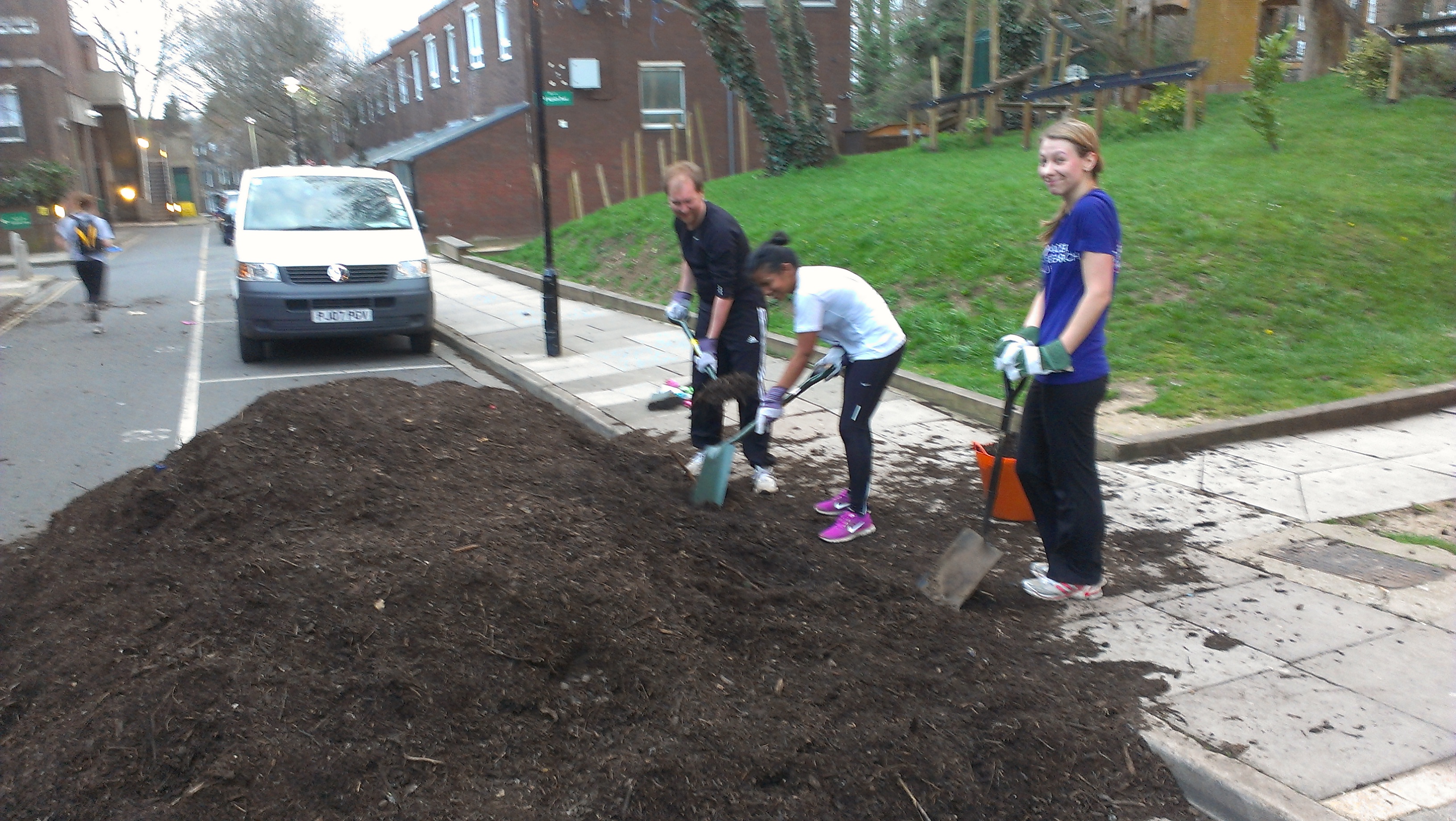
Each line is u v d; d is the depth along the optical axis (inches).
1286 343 297.0
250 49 1478.8
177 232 1486.2
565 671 126.3
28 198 1073.5
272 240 383.6
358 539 145.8
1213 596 155.9
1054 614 151.9
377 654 122.3
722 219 205.8
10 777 108.0
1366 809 102.1
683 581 149.3
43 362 396.8
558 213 922.1
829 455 243.3
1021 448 155.5
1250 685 128.0
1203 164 448.5
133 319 522.6
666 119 931.3
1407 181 400.2
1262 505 197.3
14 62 1197.1
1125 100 646.5
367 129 1552.7
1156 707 123.6
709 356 209.9
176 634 126.6
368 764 109.7
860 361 178.5
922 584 156.9
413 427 193.5
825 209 491.2
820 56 941.8
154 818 102.0
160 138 2352.4
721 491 190.1
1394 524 185.3
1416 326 304.8
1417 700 123.0
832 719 120.3
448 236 895.7
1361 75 528.4
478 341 417.7
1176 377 277.0
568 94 729.6
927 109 666.2
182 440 278.8
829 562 162.9
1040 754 115.2
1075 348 139.0
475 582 133.3
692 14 643.5
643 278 523.2
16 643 137.3
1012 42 684.1
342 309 380.2
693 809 106.8
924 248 396.5
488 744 115.0
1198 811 109.7
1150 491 207.2
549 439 206.5
